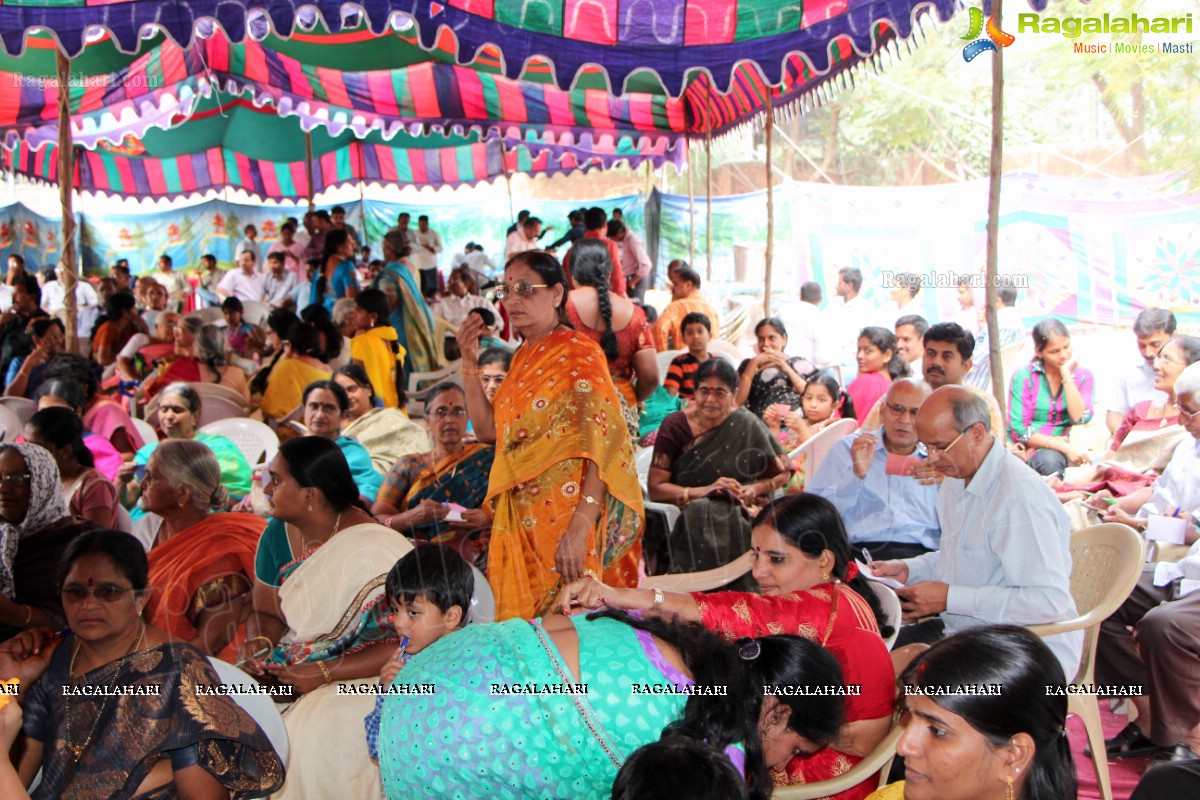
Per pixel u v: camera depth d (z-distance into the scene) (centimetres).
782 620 188
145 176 1227
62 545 259
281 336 519
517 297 258
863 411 441
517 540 258
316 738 219
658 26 430
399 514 324
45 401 405
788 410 436
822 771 188
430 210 1385
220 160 1251
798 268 922
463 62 425
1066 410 434
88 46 621
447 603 210
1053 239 798
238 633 254
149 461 279
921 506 308
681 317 632
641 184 1427
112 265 1294
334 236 916
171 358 552
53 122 727
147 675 173
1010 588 245
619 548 263
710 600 191
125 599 175
